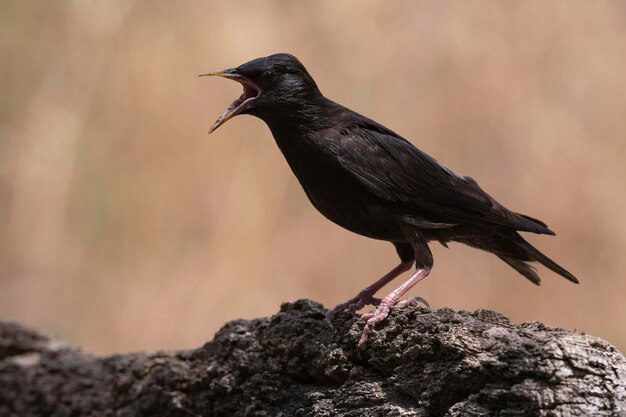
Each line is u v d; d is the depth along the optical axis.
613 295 14.11
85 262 14.65
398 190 7.87
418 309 6.80
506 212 8.14
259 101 7.96
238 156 14.67
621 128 14.93
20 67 15.48
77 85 15.34
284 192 14.61
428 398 6.32
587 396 5.80
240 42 15.14
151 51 15.18
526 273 8.70
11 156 15.05
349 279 14.25
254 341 7.69
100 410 8.91
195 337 13.91
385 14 15.56
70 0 15.54
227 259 14.20
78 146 15.00
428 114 15.09
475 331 6.33
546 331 6.26
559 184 14.70
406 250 8.26
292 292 14.12
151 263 14.42
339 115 8.12
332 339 7.18
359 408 6.81
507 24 15.48
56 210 14.86
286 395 7.44
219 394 7.80
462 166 14.95
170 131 14.84
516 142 14.91
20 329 9.59
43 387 9.18
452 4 15.59
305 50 15.34
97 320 14.38
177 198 14.65
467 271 14.21
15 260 14.76
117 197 14.76
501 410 5.94
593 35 15.47
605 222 14.48
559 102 15.16
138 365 8.52
